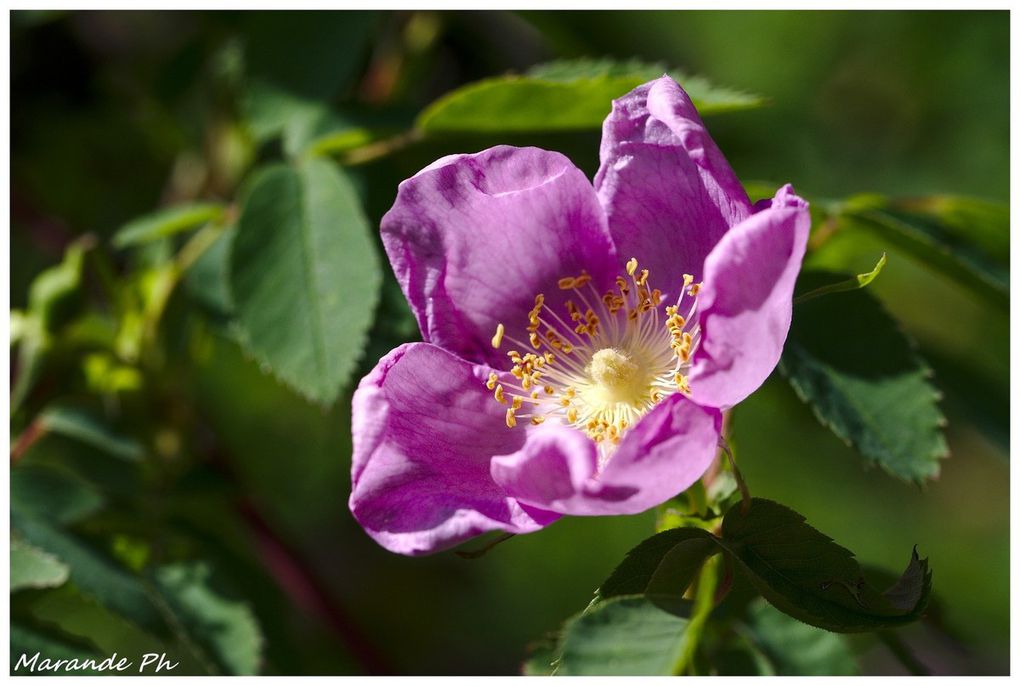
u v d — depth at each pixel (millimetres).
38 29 452
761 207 336
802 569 328
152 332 404
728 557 330
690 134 335
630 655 323
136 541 393
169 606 379
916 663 380
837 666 364
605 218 350
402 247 347
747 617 366
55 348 402
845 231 379
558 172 348
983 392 398
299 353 367
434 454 342
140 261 416
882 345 359
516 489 331
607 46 422
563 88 366
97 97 456
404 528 335
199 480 407
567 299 353
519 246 351
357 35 395
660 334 353
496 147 347
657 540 329
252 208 376
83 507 390
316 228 374
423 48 433
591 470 326
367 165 387
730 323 326
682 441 325
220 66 426
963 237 383
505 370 351
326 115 391
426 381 345
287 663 405
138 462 407
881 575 370
